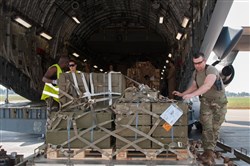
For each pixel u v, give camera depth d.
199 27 10.93
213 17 8.59
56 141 4.64
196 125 15.71
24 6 13.98
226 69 11.20
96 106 5.12
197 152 5.68
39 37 16.83
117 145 4.58
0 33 11.73
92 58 30.47
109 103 5.10
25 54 14.45
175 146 4.50
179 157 4.51
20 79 13.73
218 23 8.66
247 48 12.12
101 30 28.41
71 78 5.17
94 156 4.66
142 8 23.06
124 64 31.05
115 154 4.54
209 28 9.18
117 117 4.64
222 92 5.41
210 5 8.66
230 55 11.80
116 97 5.14
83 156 4.57
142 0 21.05
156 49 29.02
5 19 12.21
